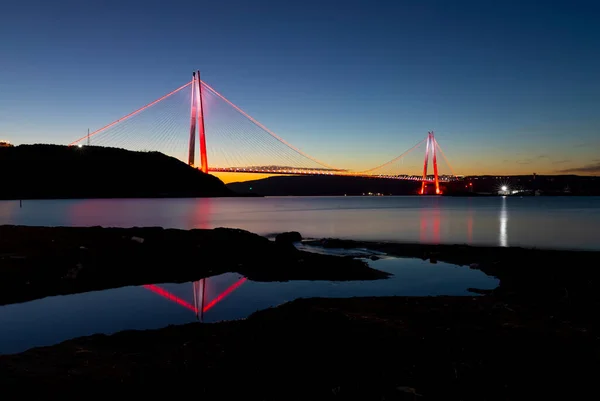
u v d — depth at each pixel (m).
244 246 20.02
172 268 16.56
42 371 5.75
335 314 7.99
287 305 9.65
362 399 4.76
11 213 63.94
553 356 5.89
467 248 21.16
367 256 20.66
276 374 5.54
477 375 5.32
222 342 7.02
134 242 19.00
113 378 5.52
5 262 14.77
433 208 92.38
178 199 156.25
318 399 4.80
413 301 10.00
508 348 6.23
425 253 20.77
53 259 15.70
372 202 146.25
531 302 10.12
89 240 18.78
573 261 16.27
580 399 4.70
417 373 5.42
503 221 49.84
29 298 12.41
